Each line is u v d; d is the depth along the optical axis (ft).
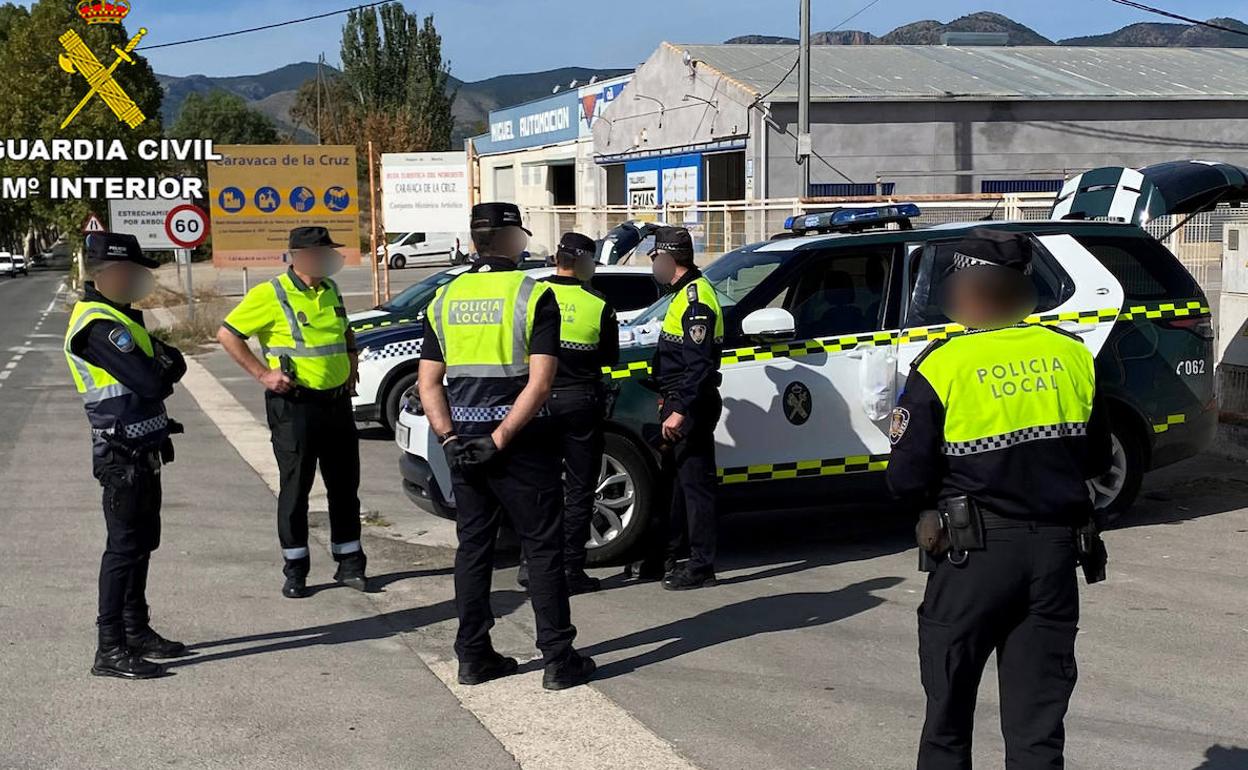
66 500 28.25
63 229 151.02
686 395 19.57
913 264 23.12
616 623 19.06
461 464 15.65
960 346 11.22
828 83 87.92
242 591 20.97
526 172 153.99
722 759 13.80
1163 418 23.99
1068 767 13.53
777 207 56.18
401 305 39.65
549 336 15.72
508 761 13.83
